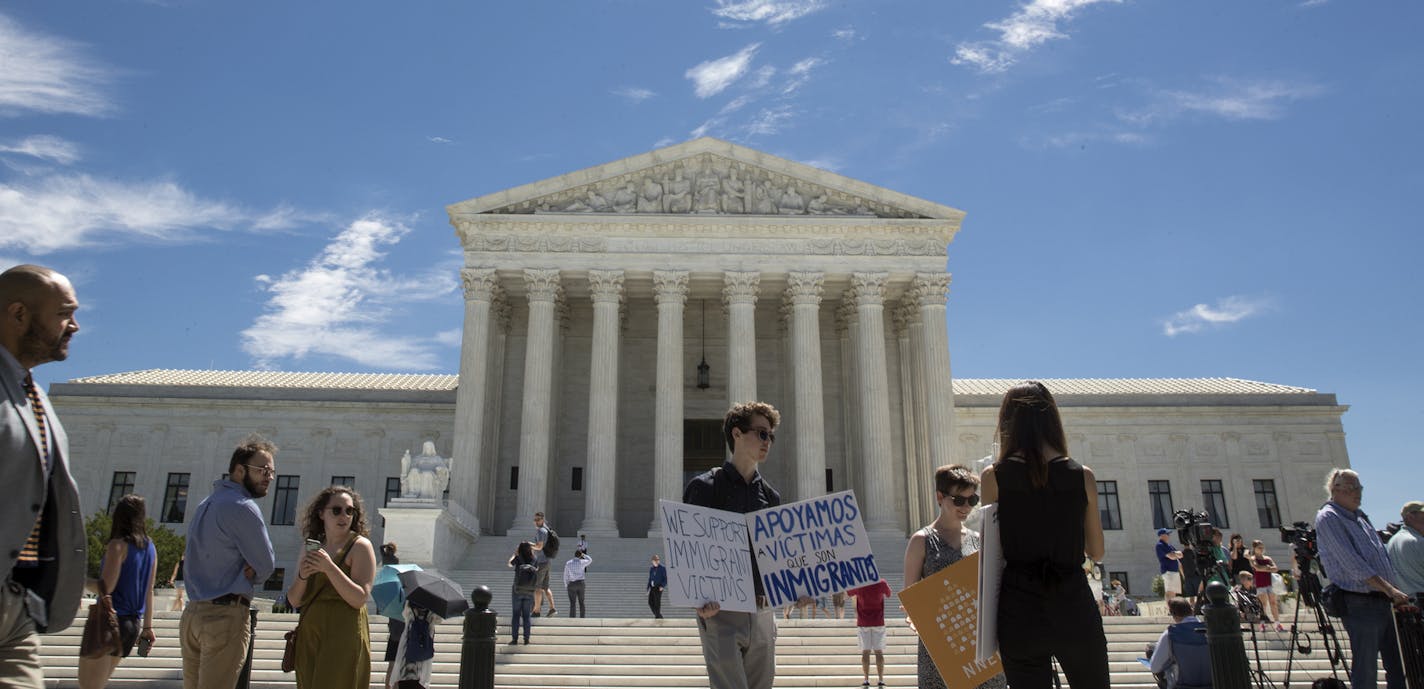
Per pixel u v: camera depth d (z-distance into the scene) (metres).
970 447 67.12
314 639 10.15
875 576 9.56
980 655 7.61
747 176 55.12
